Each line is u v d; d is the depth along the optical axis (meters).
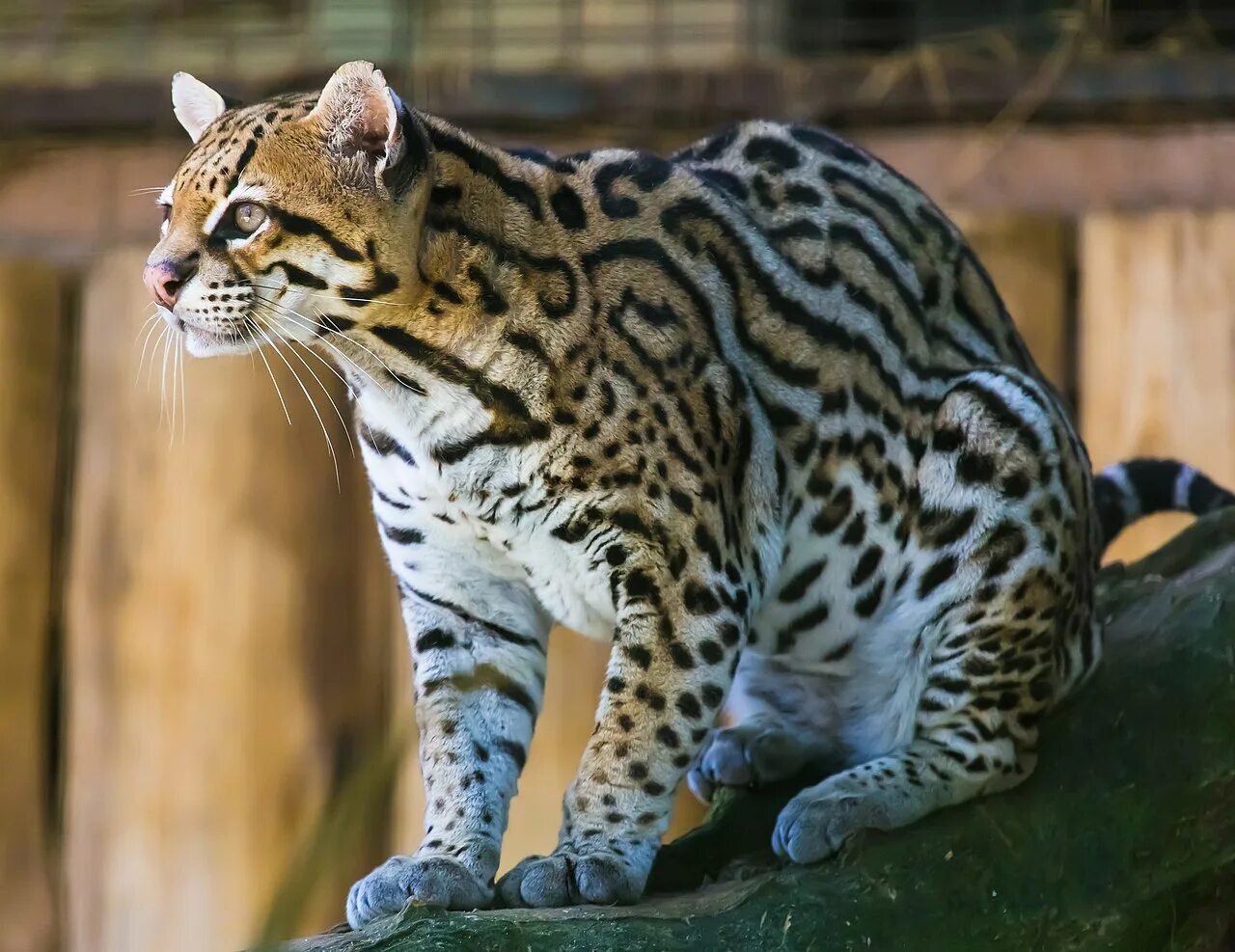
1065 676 7.64
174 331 6.89
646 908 6.64
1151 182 11.29
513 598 7.36
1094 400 11.28
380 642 11.59
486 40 12.42
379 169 6.66
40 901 11.63
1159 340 11.20
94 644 11.60
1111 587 8.94
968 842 7.16
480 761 7.20
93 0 12.81
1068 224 11.38
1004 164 11.39
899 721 7.79
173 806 11.48
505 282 6.84
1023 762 7.47
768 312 7.38
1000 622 7.42
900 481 7.55
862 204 7.79
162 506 11.52
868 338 7.54
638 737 6.88
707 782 8.22
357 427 7.23
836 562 7.56
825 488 7.45
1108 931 7.19
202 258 6.69
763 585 7.27
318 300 6.74
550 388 6.84
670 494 6.91
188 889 11.46
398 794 11.10
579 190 7.17
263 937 4.80
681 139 11.46
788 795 8.02
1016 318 11.34
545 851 11.17
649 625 6.92
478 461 6.91
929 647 7.56
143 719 11.52
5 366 11.64
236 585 11.48
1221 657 7.77
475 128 11.49
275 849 11.41
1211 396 11.12
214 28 12.80
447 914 6.32
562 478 6.89
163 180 11.63
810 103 11.41
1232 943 7.55
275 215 6.67
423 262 6.73
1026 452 7.44
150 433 11.56
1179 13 12.27
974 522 7.45
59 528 11.80
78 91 11.65
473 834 6.98
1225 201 11.21
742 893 6.84
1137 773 7.50
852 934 6.73
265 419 11.49
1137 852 7.33
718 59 12.41
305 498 11.50
